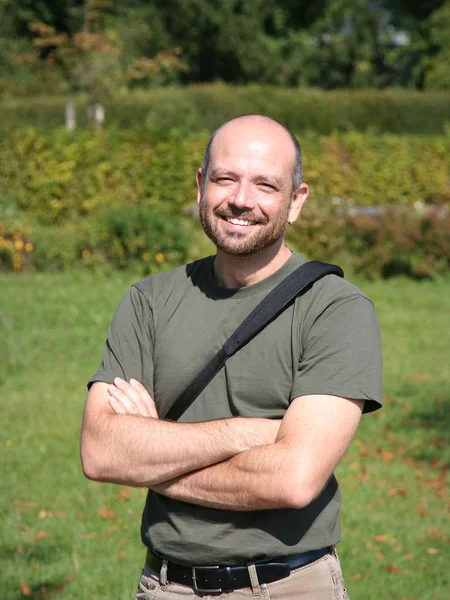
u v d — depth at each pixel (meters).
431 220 13.93
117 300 11.05
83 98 22.56
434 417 7.30
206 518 2.35
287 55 34.19
